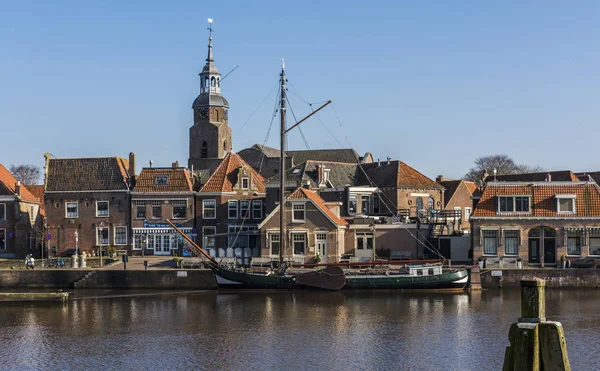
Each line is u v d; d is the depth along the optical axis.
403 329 41.72
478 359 34.59
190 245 71.56
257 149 103.81
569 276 57.75
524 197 62.78
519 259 61.31
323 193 78.88
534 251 62.25
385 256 69.50
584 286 57.66
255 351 36.81
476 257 62.94
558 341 15.56
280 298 54.62
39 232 78.81
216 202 75.88
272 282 57.94
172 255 75.38
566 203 61.78
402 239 69.69
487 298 53.44
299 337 40.00
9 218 78.31
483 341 38.34
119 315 47.75
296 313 47.62
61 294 53.47
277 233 66.44
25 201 81.00
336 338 39.59
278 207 66.44
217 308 50.16
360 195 78.31
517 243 62.31
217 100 105.75
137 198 76.44
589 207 61.44
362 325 43.06
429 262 58.59
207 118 105.31
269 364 34.19
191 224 76.00
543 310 16.06
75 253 71.44
